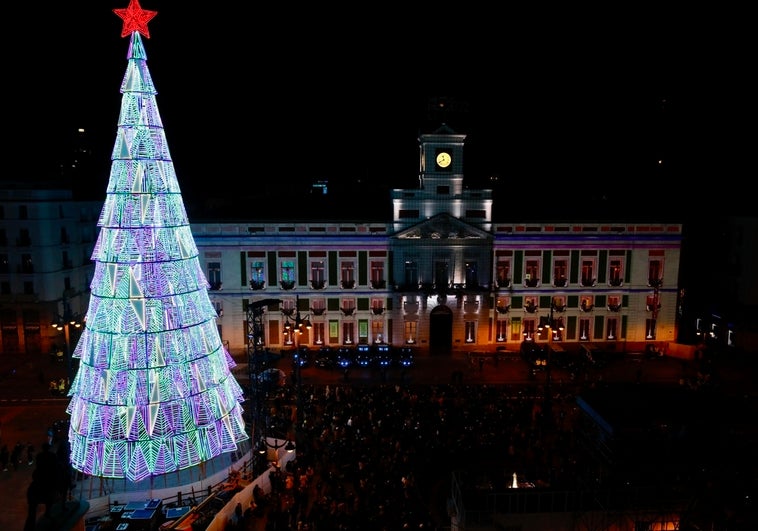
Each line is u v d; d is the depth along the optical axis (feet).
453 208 223.71
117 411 111.65
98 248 114.93
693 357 217.15
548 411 146.51
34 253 215.72
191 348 116.98
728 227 242.78
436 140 219.82
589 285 228.84
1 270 216.54
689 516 87.35
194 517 102.22
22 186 223.30
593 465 101.30
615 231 228.84
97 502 110.42
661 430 93.15
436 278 226.38
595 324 232.12
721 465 90.07
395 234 221.87
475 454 126.11
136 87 113.91
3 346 220.43
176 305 115.34
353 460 122.11
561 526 89.35
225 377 124.36
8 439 144.87
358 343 226.79
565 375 196.24
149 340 112.27
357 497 108.88
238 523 99.66
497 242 224.94
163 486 117.60
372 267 225.15
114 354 111.45
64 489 62.13
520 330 229.45
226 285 220.64
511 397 168.55
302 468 121.19
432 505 110.01
